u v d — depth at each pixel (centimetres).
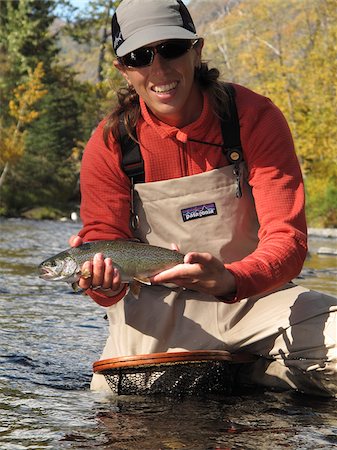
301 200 211
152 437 174
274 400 208
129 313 221
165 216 219
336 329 210
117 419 188
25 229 1269
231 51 2488
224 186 217
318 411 197
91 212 221
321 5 2016
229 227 217
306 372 213
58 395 211
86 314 327
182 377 212
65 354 256
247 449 166
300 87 2038
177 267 189
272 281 198
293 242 203
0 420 186
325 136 1819
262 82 2128
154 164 217
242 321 220
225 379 216
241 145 216
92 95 3328
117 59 214
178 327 219
